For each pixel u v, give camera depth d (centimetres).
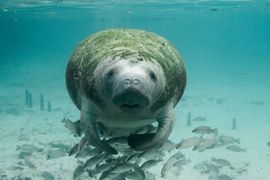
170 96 474
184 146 712
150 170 1216
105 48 479
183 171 1223
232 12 4141
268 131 1886
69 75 523
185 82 522
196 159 1380
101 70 447
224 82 3897
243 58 9056
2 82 3516
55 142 1571
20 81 3612
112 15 4109
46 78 3869
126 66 427
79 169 629
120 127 499
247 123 2066
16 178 1148
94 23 5556
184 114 2244
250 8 3644
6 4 2945
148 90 414
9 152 1442
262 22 5903
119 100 405
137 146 442
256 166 1338
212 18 5053
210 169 1031
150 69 435
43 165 1250
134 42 483
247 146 1600
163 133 461
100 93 445
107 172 552
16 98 2659
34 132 1748
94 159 573
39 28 6694
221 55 10269
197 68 5722
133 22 5403
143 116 461
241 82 3928
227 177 985
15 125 1872
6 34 8588
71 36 9919
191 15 4475
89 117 463
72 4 2986
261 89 3412
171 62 488
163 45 508
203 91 3188
